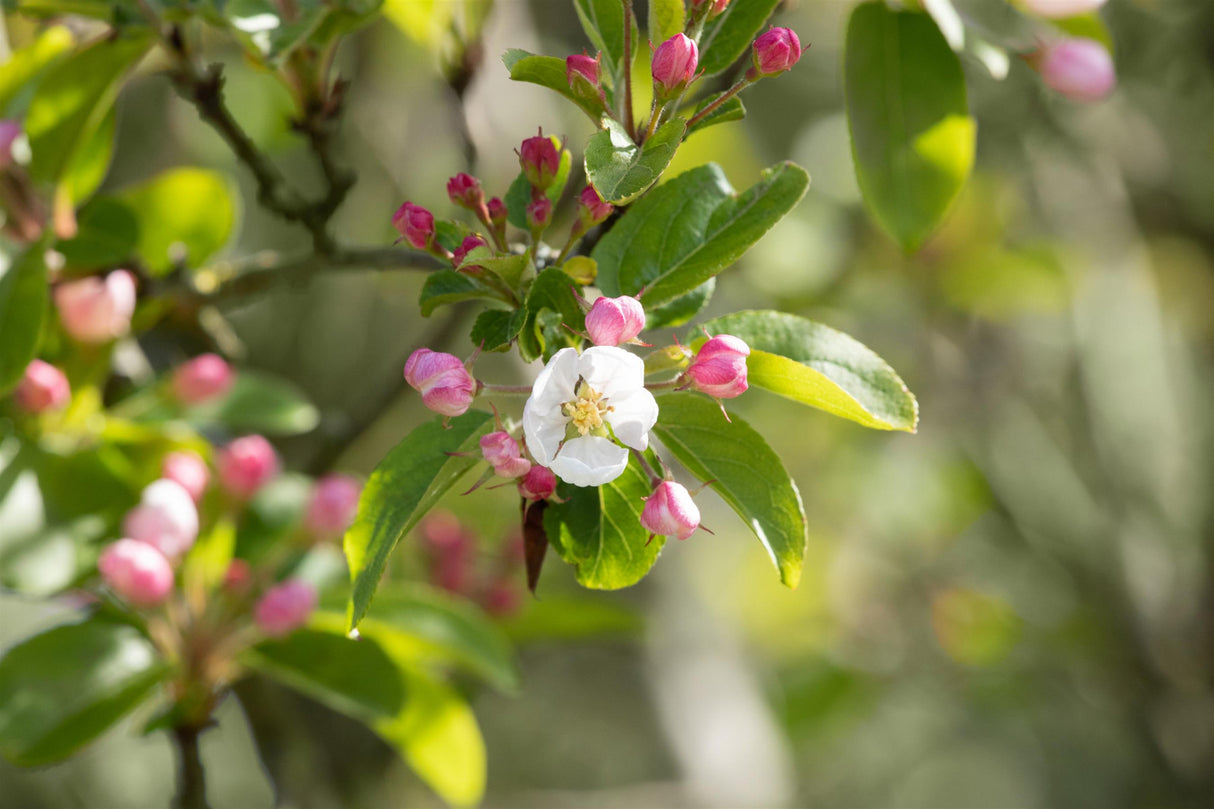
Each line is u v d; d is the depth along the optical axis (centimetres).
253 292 351
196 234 392
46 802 674
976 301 655
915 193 318
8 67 344
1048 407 727
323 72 329
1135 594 680
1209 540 693
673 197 244
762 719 666
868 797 870
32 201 345
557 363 207
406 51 600
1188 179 698
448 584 445
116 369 391
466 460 219
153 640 334
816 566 836
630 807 595
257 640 345
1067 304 659
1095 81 338
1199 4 649
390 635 358
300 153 637
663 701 638
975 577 777
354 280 688
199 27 344
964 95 316
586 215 233
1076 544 707
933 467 783
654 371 224
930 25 315
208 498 364
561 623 456
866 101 317
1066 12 351
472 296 223
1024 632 709
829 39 769
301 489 385
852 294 650
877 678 760
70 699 315
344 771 532
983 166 670
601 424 211
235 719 746
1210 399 751
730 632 778
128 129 607
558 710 798
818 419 791
